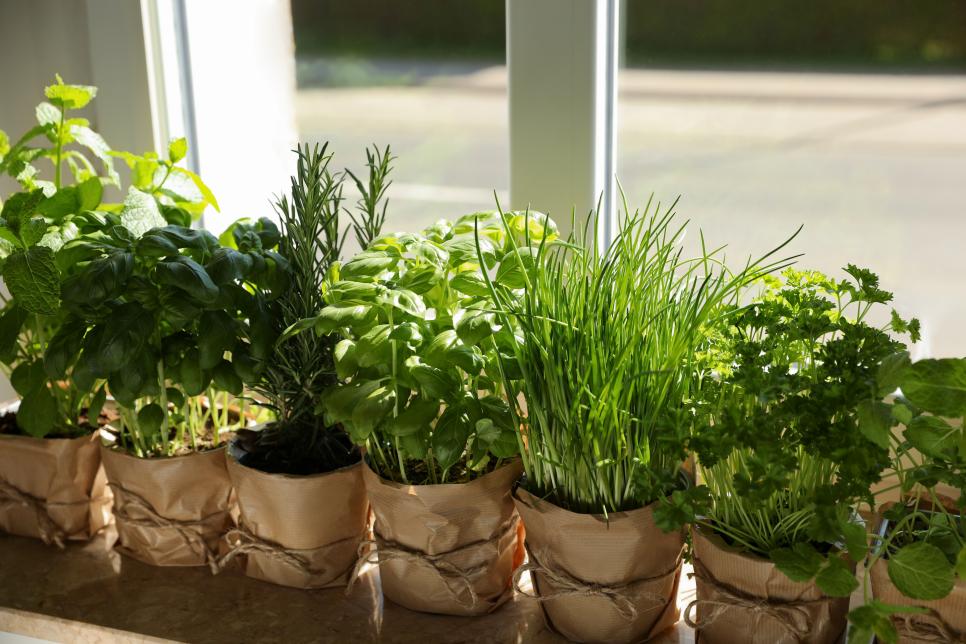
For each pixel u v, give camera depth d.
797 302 0.75
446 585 0.85
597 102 1.01
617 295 0.74
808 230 3.50
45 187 1.04
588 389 0.73
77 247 0.88
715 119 8.83
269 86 1.40
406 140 10.98
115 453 0.96
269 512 0.90
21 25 1.26
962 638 0.65
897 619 0.68
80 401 1.05
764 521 0.73
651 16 8.90
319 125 11.59
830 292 0.77
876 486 1.00
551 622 0.84
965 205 6.39
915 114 7.57
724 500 0.75
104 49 1.22
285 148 1.44
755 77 8.89
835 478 0.81
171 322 0.86
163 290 0.86
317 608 0.90
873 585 0.71
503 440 0.80
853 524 0.64
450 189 8.48
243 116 1.37
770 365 0.73
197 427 1.06
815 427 0.64
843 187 6.71
